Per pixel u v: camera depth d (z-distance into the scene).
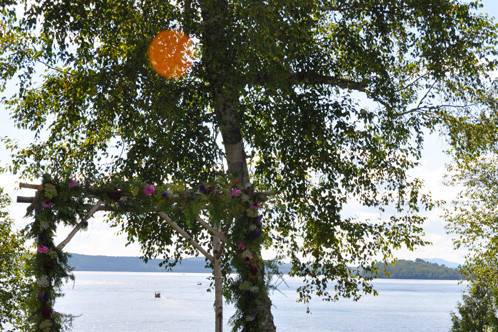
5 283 18.66
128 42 12.41
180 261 14.20
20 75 13.50
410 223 14.52
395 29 14.17
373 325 99.06
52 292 8.98
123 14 12.38
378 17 13.62
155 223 13.88
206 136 13.09
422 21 13.55
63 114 13.81
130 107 12.36
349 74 14.45
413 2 13.27
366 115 13.43
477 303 22.83
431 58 13.70
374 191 14.30
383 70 13.56
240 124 13.27
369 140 13.79
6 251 18.75
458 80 14.09
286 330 87.00
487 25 13.84
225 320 52.69
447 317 123.00
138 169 13.41
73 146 14.41
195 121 12.91
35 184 9.13
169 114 12.19
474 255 23.11
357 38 13.70
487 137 14.85
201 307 131.50
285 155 13.61
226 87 11.89
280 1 11.77
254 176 15.08
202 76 12.19
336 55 14.34
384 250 14.52
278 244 14.39
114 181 9.83
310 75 13.58
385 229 14.45
